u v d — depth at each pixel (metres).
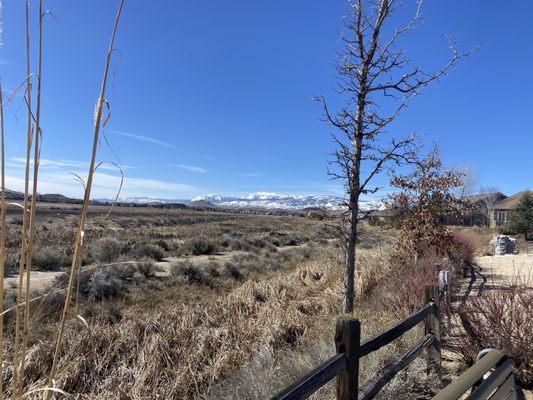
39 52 1.60
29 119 1.59
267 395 4.70
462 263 13.96
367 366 4.71
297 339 7.44
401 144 6.87
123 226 37.22
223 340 7.30
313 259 21.38
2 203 1.61
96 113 1.67
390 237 33.41
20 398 1.59
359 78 6.85
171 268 16.30
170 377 6.08
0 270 1.61
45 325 7.12
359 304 9.21
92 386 5.46
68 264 16.20
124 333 6.83
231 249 26.06
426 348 5.00
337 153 6.95
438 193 12.72
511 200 63.16
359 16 6.71
